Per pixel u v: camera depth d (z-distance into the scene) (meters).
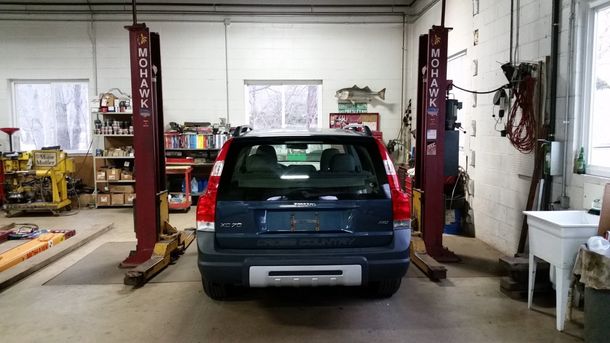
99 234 5.86
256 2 8.30
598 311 2.57
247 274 2.84
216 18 8.33
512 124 4.47
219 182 2.93
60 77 8.40
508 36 4.68
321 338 2.82
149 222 4.40
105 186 8.18
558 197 3.84
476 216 5.53
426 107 4.42
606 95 3.46
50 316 3.21
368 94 8.47
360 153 3.28
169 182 8.29
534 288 3.44
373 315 3.17
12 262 4.32
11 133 7.95
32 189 7.38
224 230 2.88
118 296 3.59
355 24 8.43
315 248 2.90
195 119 8.52
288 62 8.47
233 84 8.47
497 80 4.93
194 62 8.41
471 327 2.97
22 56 8.34
